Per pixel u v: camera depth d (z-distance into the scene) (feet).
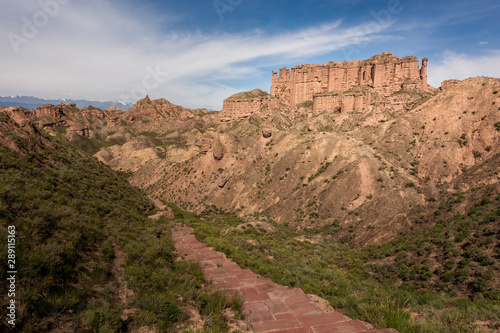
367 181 233.76
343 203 222.89
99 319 23.49
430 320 32.14
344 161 264.31
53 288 26.13
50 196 48.98
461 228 99.40
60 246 31.83
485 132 252.62
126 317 25.88
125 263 39.96
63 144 107.45
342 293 47.29
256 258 64.85
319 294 45.37
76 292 27.32
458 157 254.06
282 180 284.41
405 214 145.59
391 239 132.36
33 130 88.99
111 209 65.67
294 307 31.99
